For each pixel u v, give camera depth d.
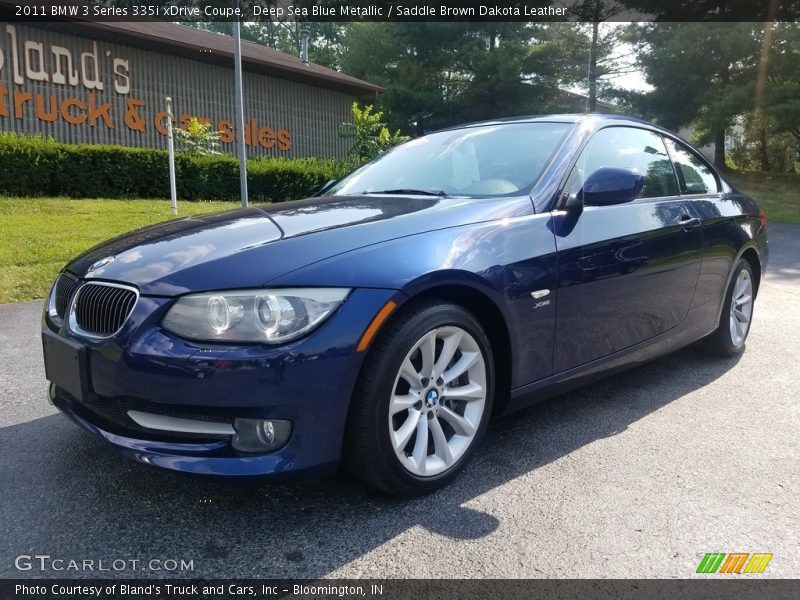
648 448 3.00
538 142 3.31
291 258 2.29
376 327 2.26
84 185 12.43
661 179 3.79
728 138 27.03
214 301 2.15
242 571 2.05
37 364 4.18
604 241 3.09
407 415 2.48
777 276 8.31
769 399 3.68
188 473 2.13
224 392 2.11
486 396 2.70
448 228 2.62
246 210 3.10
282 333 2.14
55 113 14.04
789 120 19.11
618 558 2.13
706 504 2.49
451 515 2.39
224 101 17.48
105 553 2.14
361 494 2.54
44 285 6.31
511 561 2.11
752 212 4.56
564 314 2.93
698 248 3.78
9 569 2.04
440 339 2.54
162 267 2.34
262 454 2.17
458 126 3.92
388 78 31.92
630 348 3.37
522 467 2.79
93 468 2.72
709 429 3.23
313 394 2.17
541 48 28.39
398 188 3.42
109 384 2.25
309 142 19.92
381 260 2.35
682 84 22.22
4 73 13.17
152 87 15.88
